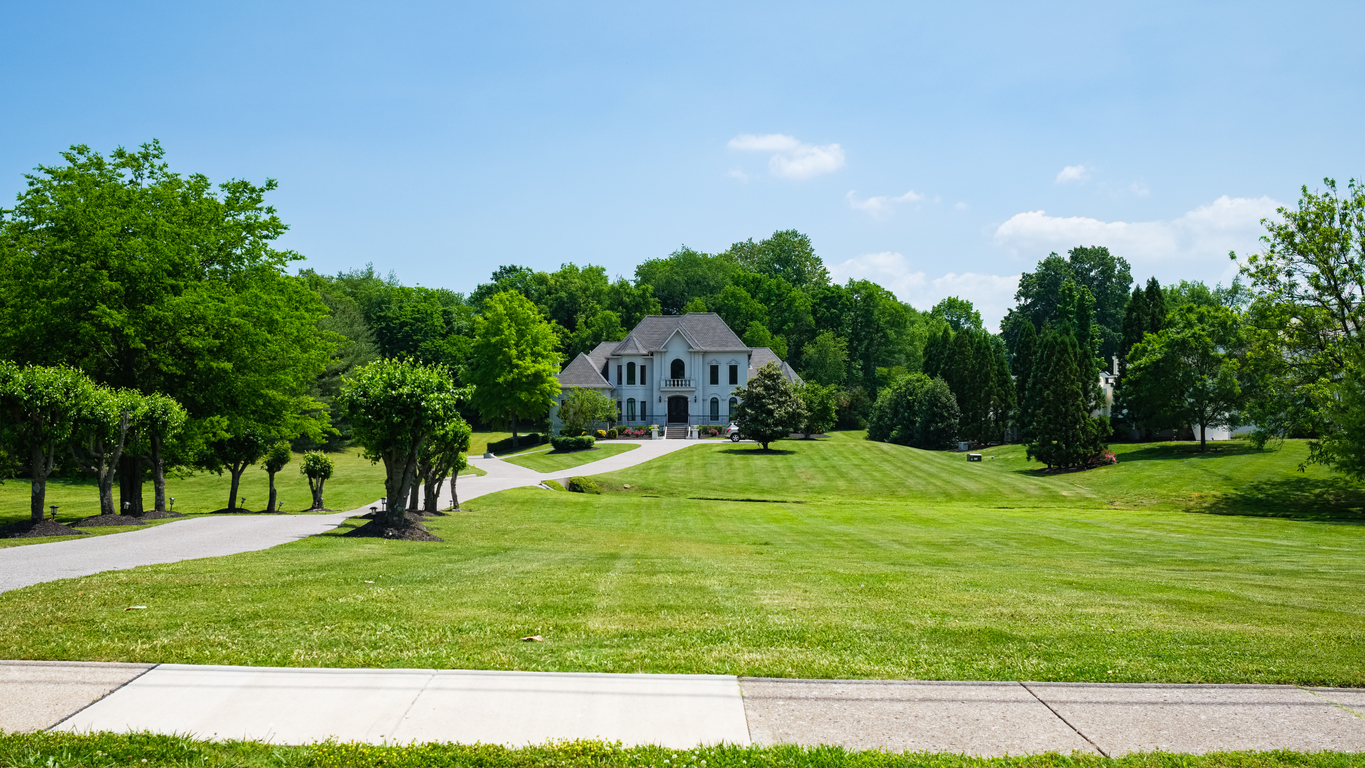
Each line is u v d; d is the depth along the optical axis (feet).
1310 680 23.13
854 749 17.74
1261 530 94.07
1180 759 17.49
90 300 85.71
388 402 62.69
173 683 21.16
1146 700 21.22
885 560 60.90
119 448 74.13
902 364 353.72
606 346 297.53
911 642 27.68
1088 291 318.86
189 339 90.22
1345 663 25.30
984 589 42.60
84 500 125.08
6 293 86.12
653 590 38.96
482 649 25.23
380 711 19.53
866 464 182.09
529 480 149.48
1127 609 36.09
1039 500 142.82
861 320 358.64
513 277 406.82
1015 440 249.55
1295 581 49.34
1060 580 47.29
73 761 16.51
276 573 40.37
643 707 20.10
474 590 36.88
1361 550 74.08
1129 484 149.69
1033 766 17.04
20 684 20.90
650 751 17.38
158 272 89.45
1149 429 203.21
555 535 73.61
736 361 272.72
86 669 22.06
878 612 33.78
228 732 18.20
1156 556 67.51
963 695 21.33
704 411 272.31
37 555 48.98
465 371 252.83
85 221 86.94
